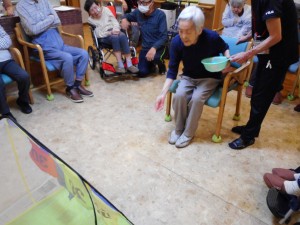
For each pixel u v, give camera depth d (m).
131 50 3.37
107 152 1.97
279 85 1.75
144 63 3.31
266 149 2.05
